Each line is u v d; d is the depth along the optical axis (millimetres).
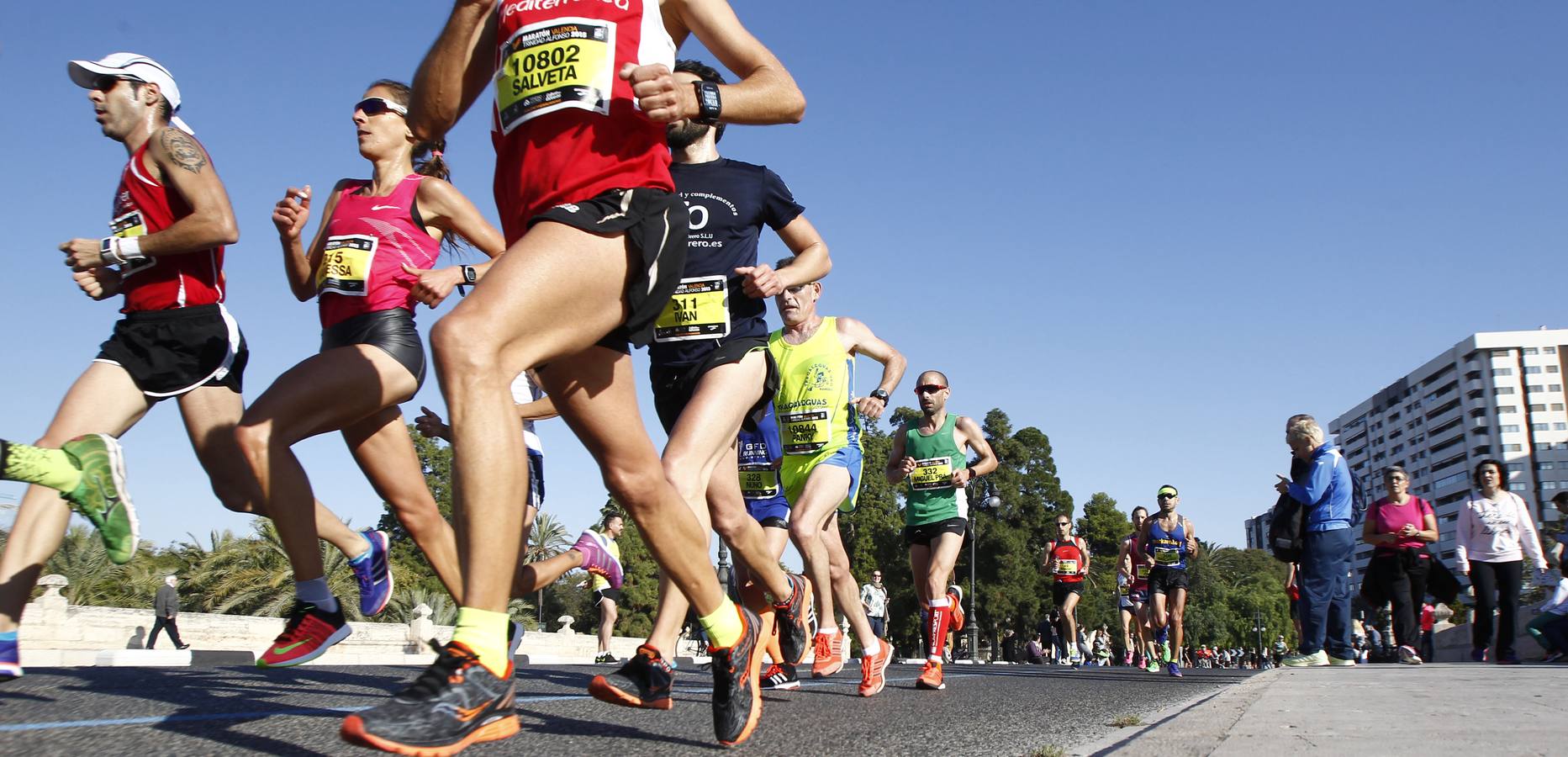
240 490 4422
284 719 3070
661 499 2738
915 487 7629
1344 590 9445
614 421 2641
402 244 4586
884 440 54938
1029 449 59281
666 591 4027
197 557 33812
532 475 6082
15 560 3645
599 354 2586
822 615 6824
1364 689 4926
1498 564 11164
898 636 53281
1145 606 14836
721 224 4465
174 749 2402
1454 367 172375
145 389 4094
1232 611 114438
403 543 44844
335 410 4215
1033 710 4363
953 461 7586
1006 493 57031
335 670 6047
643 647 3336
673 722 3471
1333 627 9539
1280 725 3053
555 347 2373
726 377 4238
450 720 2074
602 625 15828
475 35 2604
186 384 4184
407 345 4504
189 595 33062
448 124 2795
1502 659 11156
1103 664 22812
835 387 5957
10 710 3033
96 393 3982
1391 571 11008
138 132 4223
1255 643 112875
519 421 2270
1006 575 54812
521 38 2527
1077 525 72250
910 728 3418
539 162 2488
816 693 5379
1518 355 165000
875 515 54125
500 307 2252
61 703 3271
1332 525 9398
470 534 2201
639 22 2553
